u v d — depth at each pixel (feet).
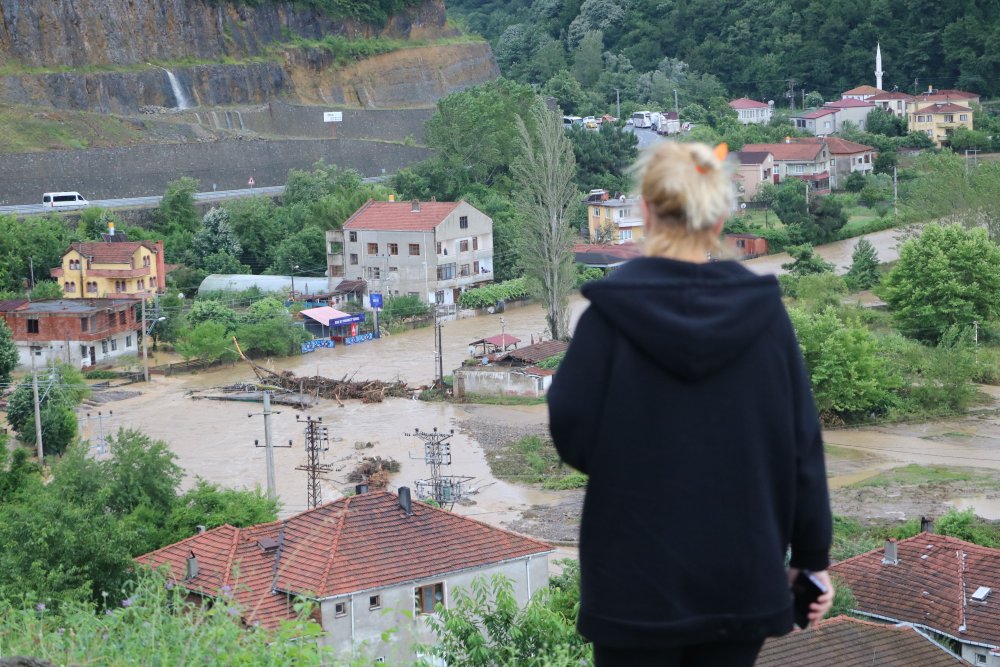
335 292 268.21
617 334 12.26
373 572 77.41
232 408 196.24
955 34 509.76
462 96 363.35
